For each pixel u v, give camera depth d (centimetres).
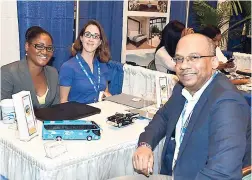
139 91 251
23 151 140
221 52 379
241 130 118
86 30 232
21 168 144
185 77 133
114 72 263
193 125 132
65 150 140
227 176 113
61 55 302
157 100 204
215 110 125
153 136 160
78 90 232
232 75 336
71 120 165
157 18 398
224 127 119
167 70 311
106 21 338
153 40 399
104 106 208
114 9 343
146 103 213
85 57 236
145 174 149
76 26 313
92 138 154
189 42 131
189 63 130
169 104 169
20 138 149
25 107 150
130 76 257
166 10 410
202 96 133
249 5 469
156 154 173
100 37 238
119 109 202
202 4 451
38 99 204
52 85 212
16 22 267
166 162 160
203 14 454
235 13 475
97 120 182
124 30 361
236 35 492
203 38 133
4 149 153
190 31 296
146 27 387
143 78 248
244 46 491
